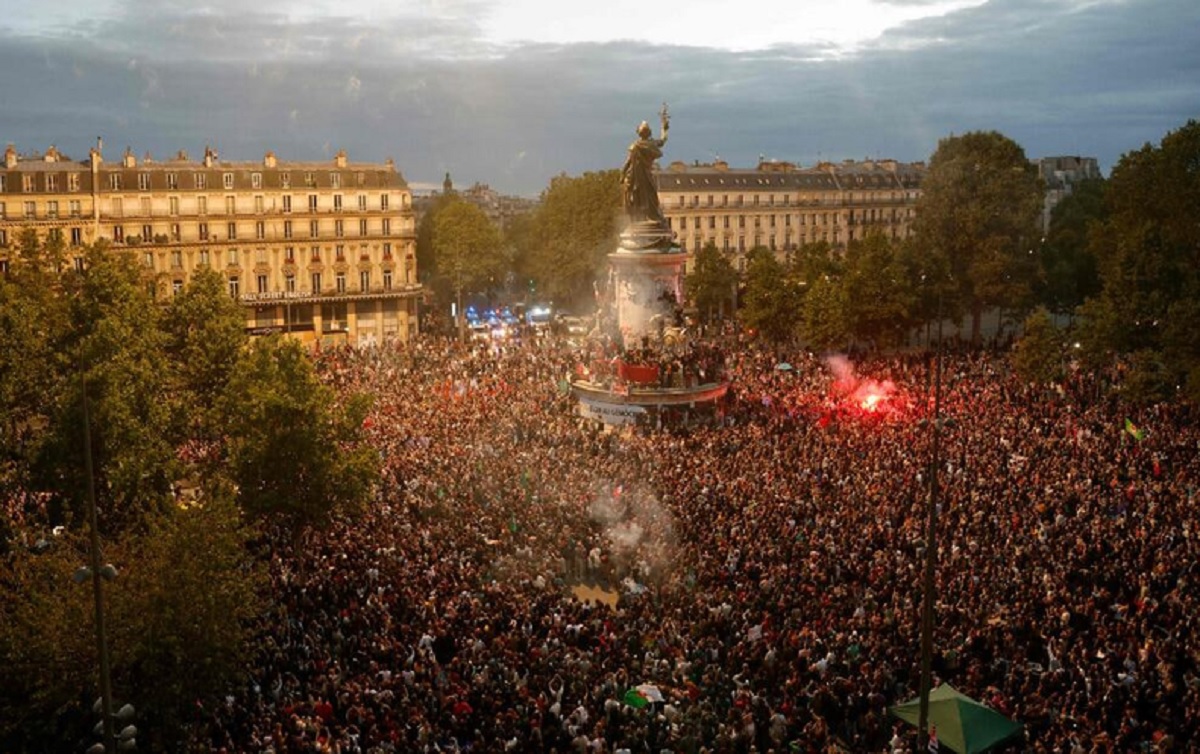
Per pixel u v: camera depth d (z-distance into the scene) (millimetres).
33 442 53312
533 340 119812
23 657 31406
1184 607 40656
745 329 125062
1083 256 135250
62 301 71438
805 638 38531
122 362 53875
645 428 77938
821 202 189000
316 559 48656
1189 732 33031
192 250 133375
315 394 50750
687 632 41312
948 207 121562
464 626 40688
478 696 34844
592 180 157000
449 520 54094
